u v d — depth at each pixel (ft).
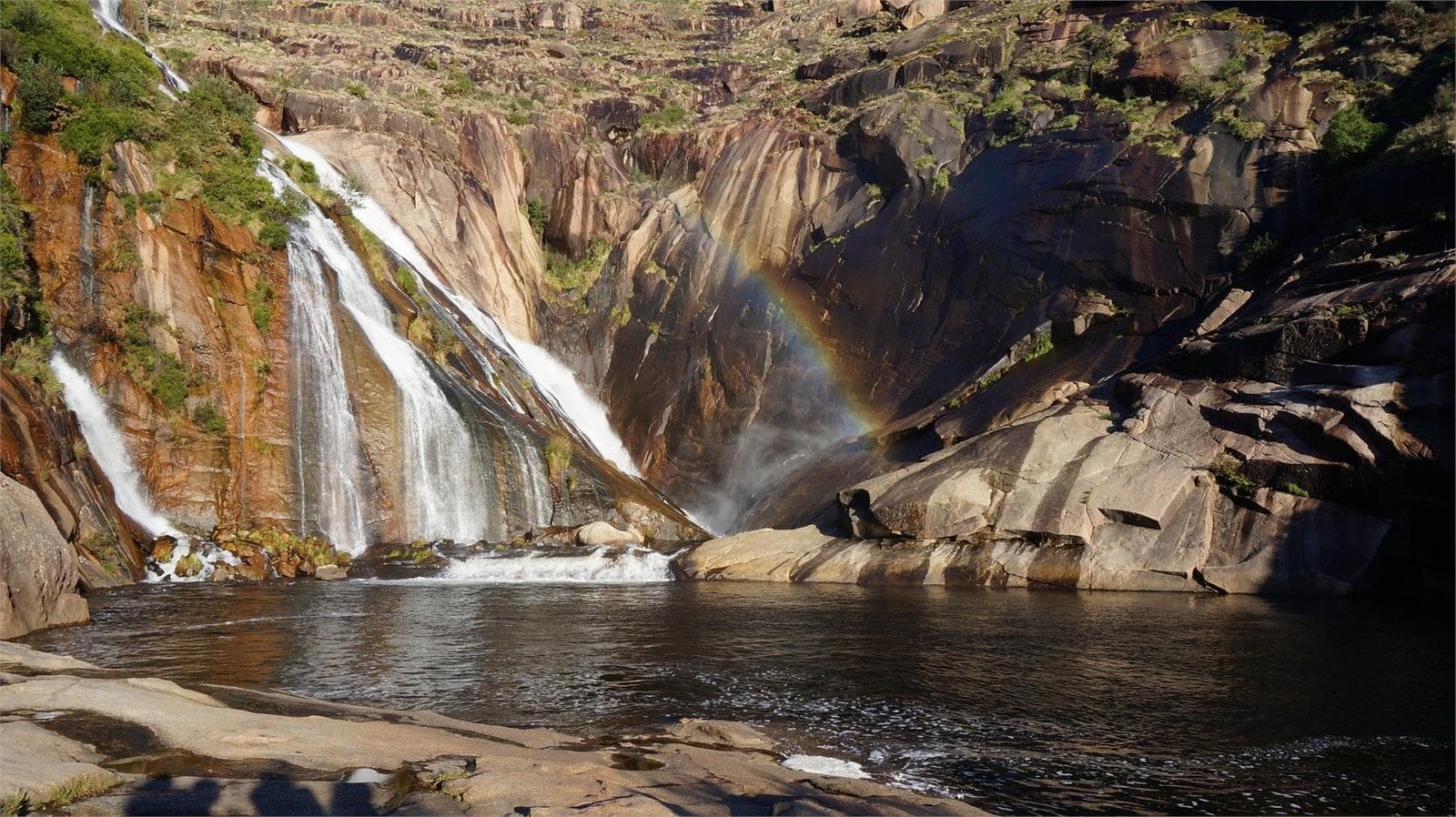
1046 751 37.55
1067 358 119.96
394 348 124.06
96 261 101.71
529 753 31.68
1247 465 86.33
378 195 159.63
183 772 26.35
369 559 103.91
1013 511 93.25
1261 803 32.07
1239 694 46.37
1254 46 142.20
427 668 51.55
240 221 115.34
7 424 79.66
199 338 106.42
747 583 94.99
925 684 48.44
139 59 130.41
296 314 115.03
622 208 179.01
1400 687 47.67
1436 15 126.82
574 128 188.24
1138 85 144.25
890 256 145.79
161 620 66.49
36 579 62.03
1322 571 80.48
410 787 25.93
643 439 153.38
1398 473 78.89
